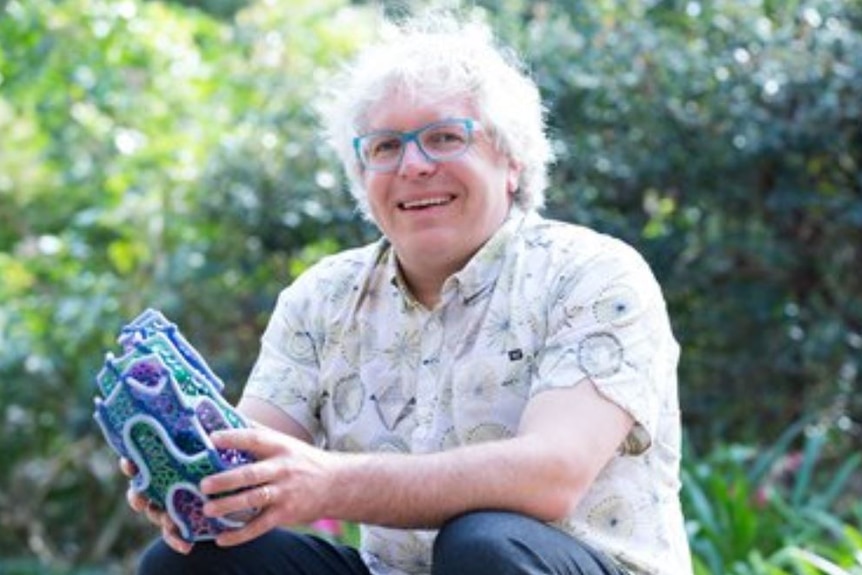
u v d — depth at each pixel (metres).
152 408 2.84
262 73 8.78
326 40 8.84
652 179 7.62
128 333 2.97
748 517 5.70
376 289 3.35
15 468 9.47
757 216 7.70
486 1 8.23
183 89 9.36
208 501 2.84
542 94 7.60
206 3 12.44
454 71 3.22
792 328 7.73
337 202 7.81
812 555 4.86
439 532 2.94
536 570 2.83
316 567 3.21
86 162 9.74
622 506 3.12
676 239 7.67
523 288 3.20
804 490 6.19
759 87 7.52
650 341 3.12
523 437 2.99
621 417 3.06
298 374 3.42
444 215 3.21
